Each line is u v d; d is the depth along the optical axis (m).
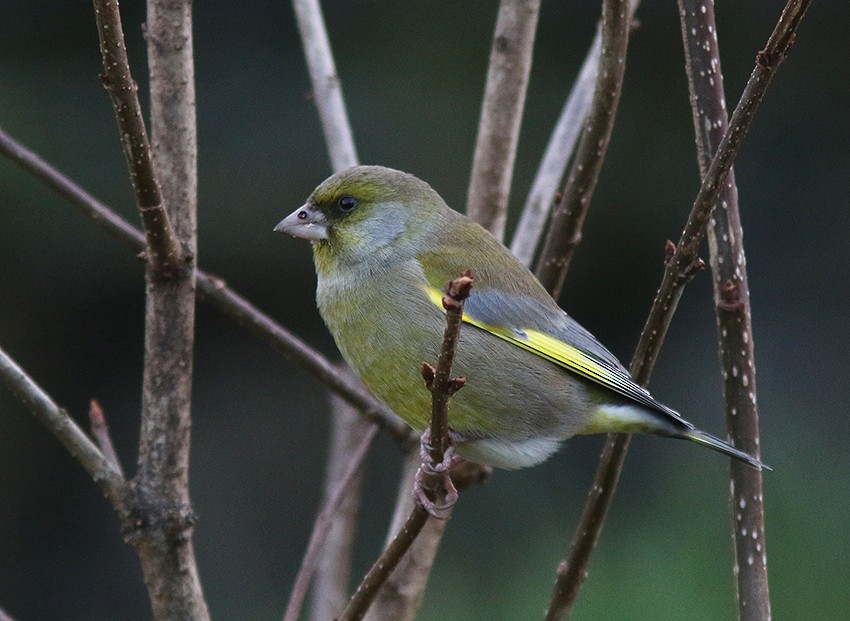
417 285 6.93
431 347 6.84
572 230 6.78
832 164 15.45
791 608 11.38
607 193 15.34
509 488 14.86
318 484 16.58
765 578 5.57
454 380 4.71
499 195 7.39
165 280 5.58
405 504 7.07
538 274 6.94
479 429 6.87
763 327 15.62
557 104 15.09
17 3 14.84
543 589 12.57
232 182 15.19
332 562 7.68
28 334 16.02
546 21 15.16
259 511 16.39
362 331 7.00
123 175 14.94
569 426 6.91
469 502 14.77
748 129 5.14
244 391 16.75
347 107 15.13
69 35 14.94
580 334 6.97
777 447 13.40
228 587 16.02
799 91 15.41
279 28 15.28
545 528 14.42
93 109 14.98
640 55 15.16
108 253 15.41
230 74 15.23
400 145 15.08
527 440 6.91
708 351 15.70
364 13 15.31
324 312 7.21
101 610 16.25
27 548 16.23
